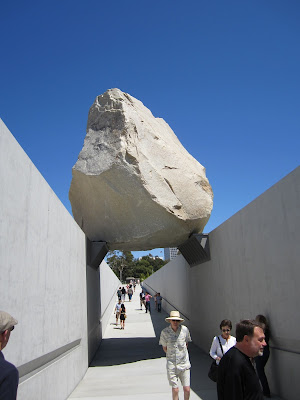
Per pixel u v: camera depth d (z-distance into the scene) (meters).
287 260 5.82
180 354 5.53
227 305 8.70
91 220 10.46
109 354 11.69
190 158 11.95
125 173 9.22
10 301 4.11
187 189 10.27
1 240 3.92
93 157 9.59
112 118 9.79
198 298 11.88
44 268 5.52
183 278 15.16
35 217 5.14
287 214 5.84
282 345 5.95
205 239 10.37
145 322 19.70
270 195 6.44
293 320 5.61
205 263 10.81
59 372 6.16
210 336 10.30
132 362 10.27
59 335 6.27
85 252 9.64
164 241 10.91
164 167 10.11
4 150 4.06
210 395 6.52
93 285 11.57
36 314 5.02
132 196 9.46
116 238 10.36
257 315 6.65
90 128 10.28
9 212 4.18
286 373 5.75
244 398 2.39
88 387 7.58
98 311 13.24
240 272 7.83
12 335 4.11
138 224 9.99
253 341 2.53
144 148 9.89
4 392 1.93
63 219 6.97
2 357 2.11
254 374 2.46
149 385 7.53
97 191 9.66
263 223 6.71
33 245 5.01
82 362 8.60
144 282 46.66
